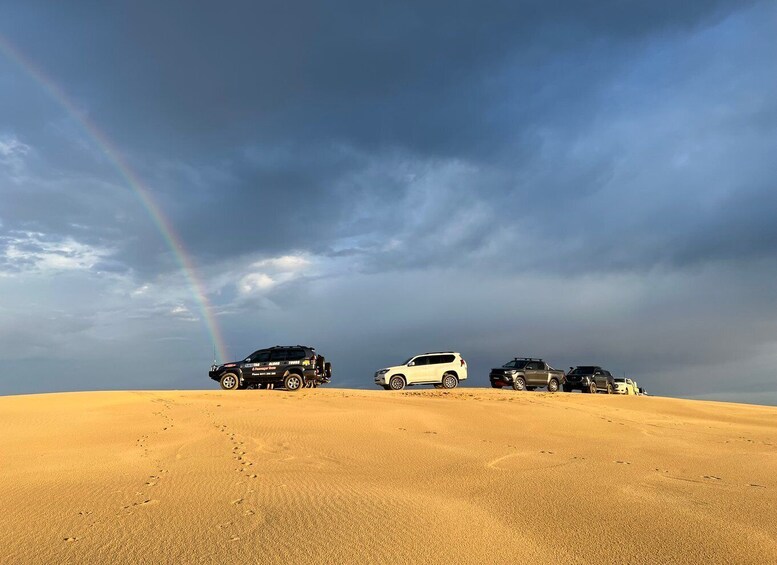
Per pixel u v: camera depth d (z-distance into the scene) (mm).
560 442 15195
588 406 25719
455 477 9922
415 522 6742
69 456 11477
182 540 5973
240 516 6934
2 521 6664
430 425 17125
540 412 21250
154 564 5266
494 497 8305
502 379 33938
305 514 7039
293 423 16234
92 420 16031
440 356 32562
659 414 25109
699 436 17781
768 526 6824
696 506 7898
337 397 24203
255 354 28281
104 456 11523
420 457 12055
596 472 10625
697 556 5695
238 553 5574
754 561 5566
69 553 5555
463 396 27062
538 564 5418
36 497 7887
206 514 7020
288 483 9086
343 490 8570
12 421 15375
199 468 10344
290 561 5363
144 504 7520
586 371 37500
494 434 16203
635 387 46344
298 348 28359
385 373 31828
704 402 31875
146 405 19594
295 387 27781
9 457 11312
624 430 18453
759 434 19016
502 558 5559
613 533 6453
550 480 9711
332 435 14609
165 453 11938
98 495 8031
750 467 11805
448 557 5555
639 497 8461
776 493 8930
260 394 24750
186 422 16203
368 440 14055
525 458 12180
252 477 9555
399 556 5551
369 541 5984
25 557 5445
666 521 7008
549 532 6473
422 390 29578
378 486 8992
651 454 13547
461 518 6992
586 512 7430
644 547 5965
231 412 18297
